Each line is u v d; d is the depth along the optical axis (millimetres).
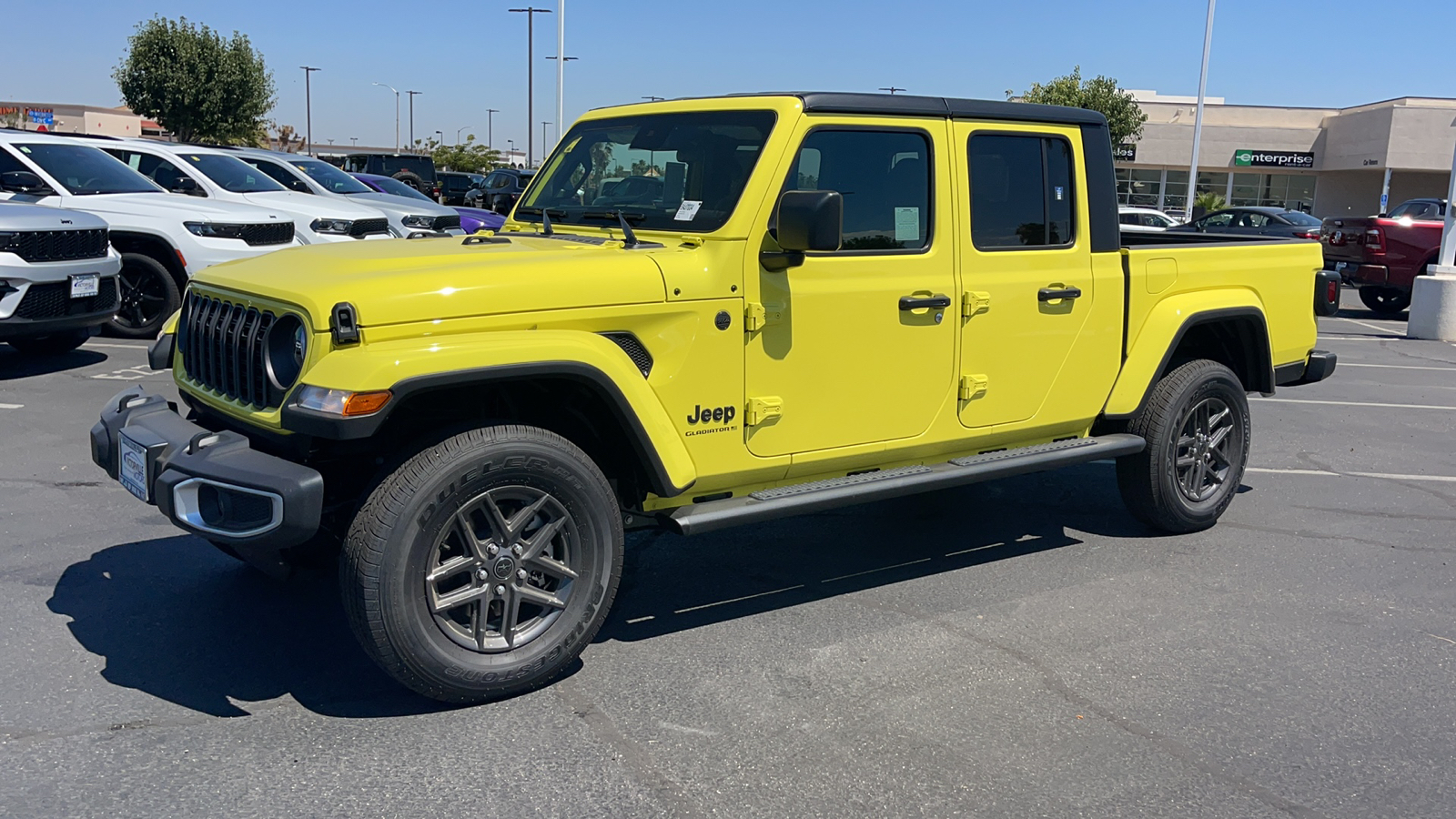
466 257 3637
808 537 5395
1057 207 4719
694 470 3828
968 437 4559
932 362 4359
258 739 3271
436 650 3326
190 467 3279
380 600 3197
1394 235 15352
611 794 3021
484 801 2971
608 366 3498
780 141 3893
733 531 5469
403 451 3346
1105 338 4922
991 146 4484
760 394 3953
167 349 4191
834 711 3549
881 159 4168
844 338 4102
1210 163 42062
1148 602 4586
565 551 3602
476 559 3395
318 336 3186
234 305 3668
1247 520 5824
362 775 3082
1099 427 5320
